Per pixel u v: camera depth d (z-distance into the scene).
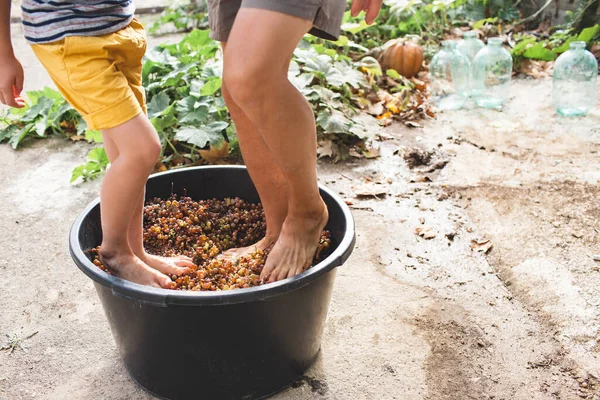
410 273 2.02
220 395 1.51
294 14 1.19
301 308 1.46
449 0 4.46
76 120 3.21
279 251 1.55
